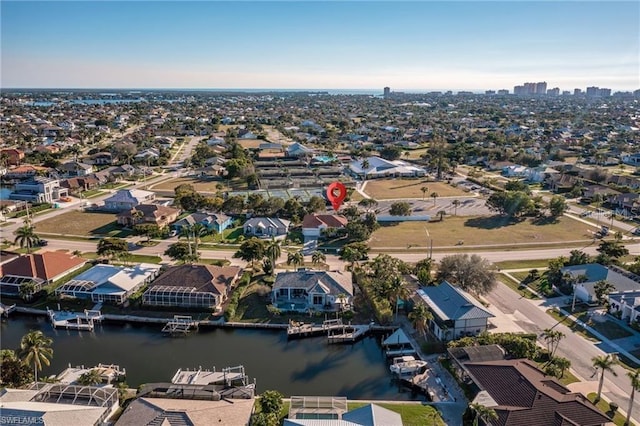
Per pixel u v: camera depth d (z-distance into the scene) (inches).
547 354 2847.0
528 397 2228.1
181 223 5295.3
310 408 2363.4
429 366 2822.3
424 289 3513.8
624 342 3041.3
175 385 2544.3
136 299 3545.8
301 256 4084.6
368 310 3543.3
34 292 3599.9
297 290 3676.2
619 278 3718.0
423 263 4003.4
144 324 3385.8
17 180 7731.3
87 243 4901.6
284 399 2524.6
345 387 2691.9
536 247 4867.1
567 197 6978.4
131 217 5452.8
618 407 2389.3
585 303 3575.3
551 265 4097.0
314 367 2898.6
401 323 3361.2
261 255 4055.1
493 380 2418.8
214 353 3041.3
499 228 5526.6
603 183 7564.0
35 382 2506.2
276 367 2891.2
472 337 2925.7
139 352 3046.3
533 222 5762.8
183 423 2112.5
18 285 3690.9
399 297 3351.4
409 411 2397.9
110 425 2268.7
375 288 3580.2
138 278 3831.2
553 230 5438.0
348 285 3703.3
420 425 2285.9
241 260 4448.8
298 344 3166.8
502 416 2133.4
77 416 2167.8
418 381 2672.2
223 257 4512.8
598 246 4877.0
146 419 2149.4
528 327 3221.0
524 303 3590.1
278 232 5251.0
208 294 3496.6
